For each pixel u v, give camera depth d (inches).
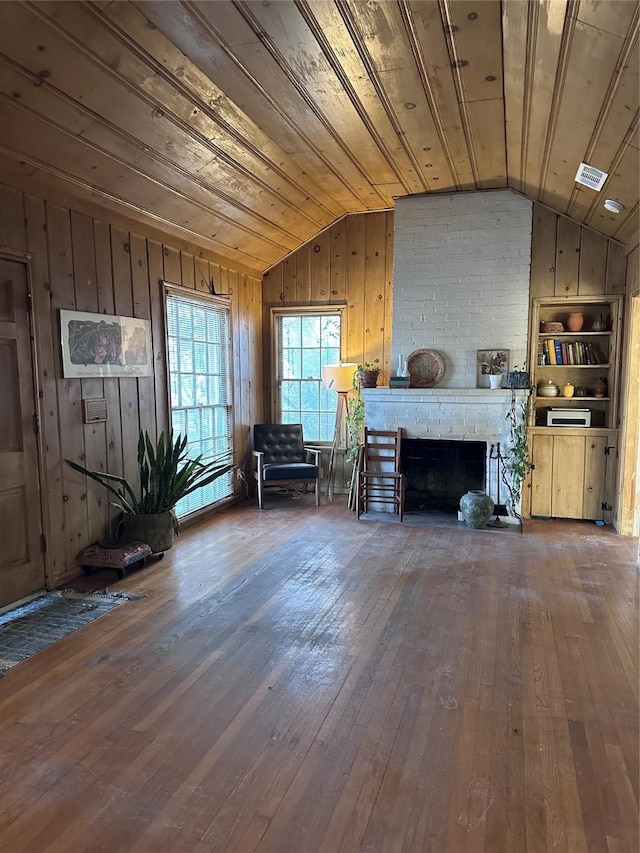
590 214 177.5
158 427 175.3
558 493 202.7
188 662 101.0
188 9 94.6
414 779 71.7
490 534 183.6
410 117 137.7
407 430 206.8
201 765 74.3
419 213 203.8
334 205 212.8
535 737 80.1
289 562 155.6
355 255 231.5
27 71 99.8
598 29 84.1
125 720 84.0
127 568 150.4
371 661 101.2
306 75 117.6
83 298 143.3
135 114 122.1
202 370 203.6
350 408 238.2
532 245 198.1
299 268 240.1
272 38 104.0
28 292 127.0
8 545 124.6
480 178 185.2
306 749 77.4
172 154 142.2
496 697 89.9
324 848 61.2
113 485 156.6
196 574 146.1
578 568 150.6
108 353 152.1
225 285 214.5
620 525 184.1
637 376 178.2
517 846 61.7
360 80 119.9
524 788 70.3
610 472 196.1
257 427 236.4
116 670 98.3
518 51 103.0
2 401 122.4
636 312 175.8
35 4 87.0
